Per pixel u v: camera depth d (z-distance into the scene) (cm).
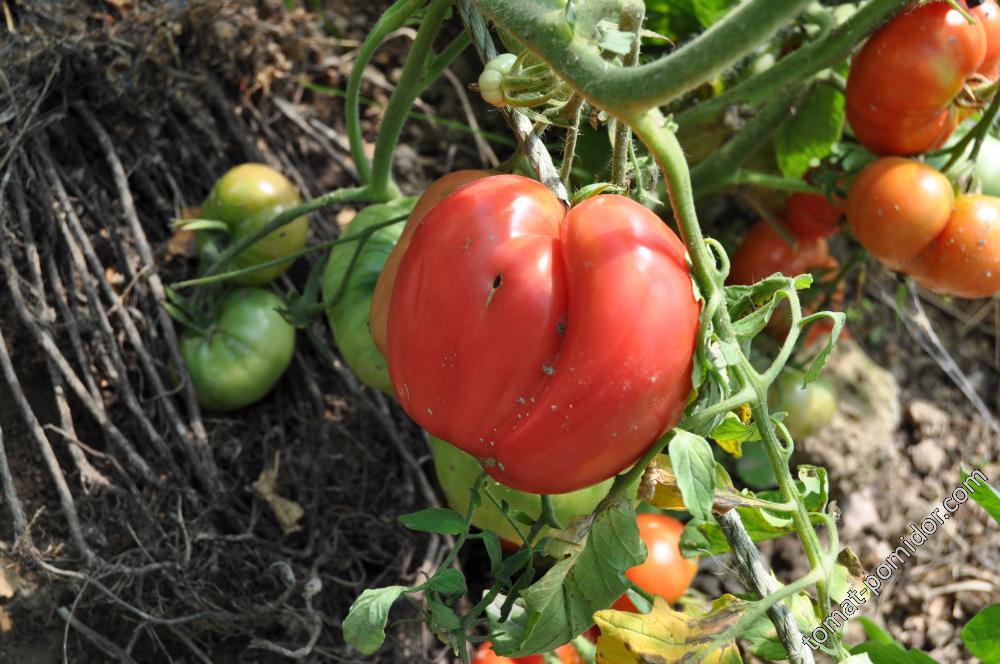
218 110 88
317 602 80
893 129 76
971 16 71
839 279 87
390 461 85
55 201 81
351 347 76
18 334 80
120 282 83
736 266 90
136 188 85
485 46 70
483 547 86
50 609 75
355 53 94
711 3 85
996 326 107
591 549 61
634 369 56
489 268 57
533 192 59
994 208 76
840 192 82
